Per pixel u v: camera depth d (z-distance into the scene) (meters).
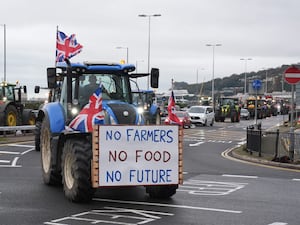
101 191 10.53
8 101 26.95
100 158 8.74
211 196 10.02
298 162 15.87
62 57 11.91
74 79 10.55
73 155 9.02
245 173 13.71
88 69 10.54
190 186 11.28
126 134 8.90
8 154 17.98
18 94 28.14
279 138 17.14
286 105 83.25
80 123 9.41
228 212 8.50
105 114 9.41
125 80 10.84
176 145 9.20
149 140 9.03
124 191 10.55
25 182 11.61
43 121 11.55
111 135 8.81
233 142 26.78
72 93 10.50
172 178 9.16
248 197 9.95
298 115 41.31
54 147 10.45
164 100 61.94
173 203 9.26
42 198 9.63
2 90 27.41
